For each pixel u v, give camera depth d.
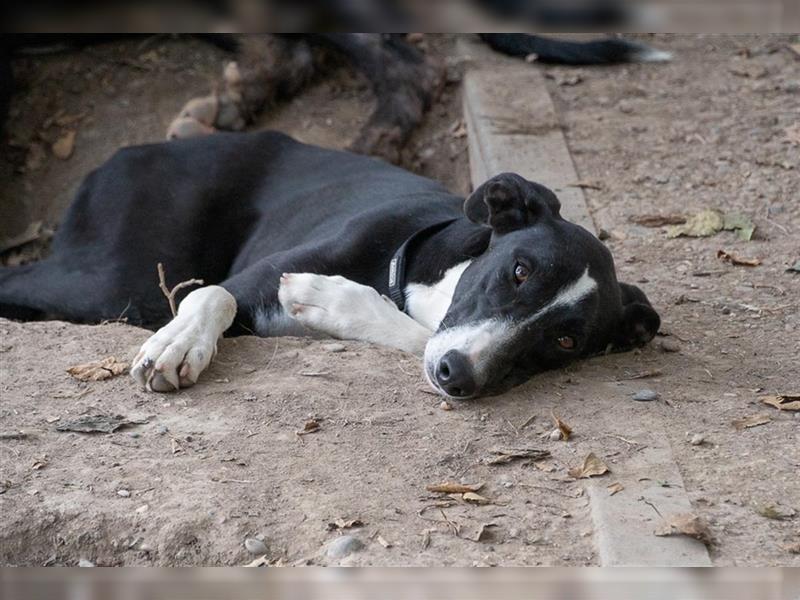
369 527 6.22
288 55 15.04
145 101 15.08
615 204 11.48
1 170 14.42
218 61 15.49
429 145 14.80
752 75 14.54
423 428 7.29
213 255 10.99
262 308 9.05
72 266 11.02
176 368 7.75
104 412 7.51
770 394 7.69
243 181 11.14
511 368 7.81
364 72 14.86
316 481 6.68
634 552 5.89
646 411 7.46
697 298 9.42
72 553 6.36
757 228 10.80
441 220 9.25
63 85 15.13
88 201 11.30
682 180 11.94
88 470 6.83
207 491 6.57
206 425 7.35
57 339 8.59
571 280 7.90
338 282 8.77
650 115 13.64
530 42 15.56
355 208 10.04
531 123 13.40
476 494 6.48
